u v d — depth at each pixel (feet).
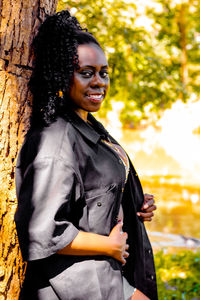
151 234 23.65
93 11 17.28
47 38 6.80
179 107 41.75
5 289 7.12
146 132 57.00
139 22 18.97
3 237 7.07
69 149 6.21
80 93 6.63
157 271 16.44
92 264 6.32
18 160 6.58
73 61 6.54
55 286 6.23
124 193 7.78
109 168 6.70
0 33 6.97
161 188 38.99
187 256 18.38
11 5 7.00
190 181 42.04
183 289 14.90
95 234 6.29
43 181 5.93
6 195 7.05
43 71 6.82
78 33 6.71
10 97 7.03
